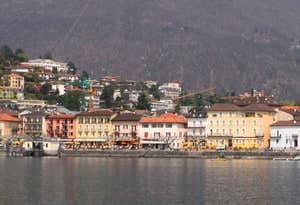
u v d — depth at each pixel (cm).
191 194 19700
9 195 19312
